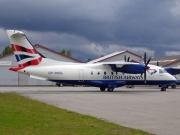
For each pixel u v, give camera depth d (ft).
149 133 44.65
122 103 90.33
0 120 51.39
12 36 131.64
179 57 316.81
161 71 157.89
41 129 44.83
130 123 54.39
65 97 110.63
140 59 296.71
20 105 74.84
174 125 52.42
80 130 44.91
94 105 83.97
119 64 145.79
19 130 43.60
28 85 262.67
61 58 274.57
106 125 50.08
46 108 70.64
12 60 261.85
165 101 97.71
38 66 136.56
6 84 260.21
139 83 154.51
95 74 146.10
